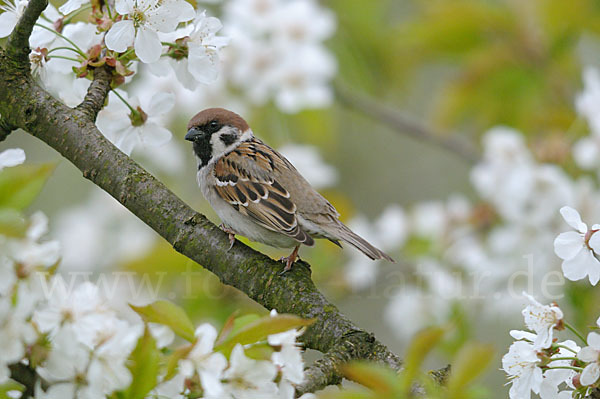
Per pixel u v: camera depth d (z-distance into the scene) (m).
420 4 13.68
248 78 12.02
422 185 17.22
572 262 6.09
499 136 11.64
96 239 12.56
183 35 7.64
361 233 12.50
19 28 7.10
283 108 12.02
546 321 5.65
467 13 12.98
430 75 17.09
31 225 4.46
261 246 11.33
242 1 12.03
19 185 4.55
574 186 11.23
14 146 15.25
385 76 13.44
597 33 13.16
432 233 12.01
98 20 7.51
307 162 12.32
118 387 4.74
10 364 4.79
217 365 4.82
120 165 7.27
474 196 16.92
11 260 4.62
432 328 4.44
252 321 5.01
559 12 13.01
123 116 7.97
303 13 12.08
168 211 7.26
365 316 15.16
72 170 14.76
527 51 13.12
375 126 17.69
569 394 5.67
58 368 4.75
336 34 13.30
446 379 5.95
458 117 13.32
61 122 7.32
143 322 4.91
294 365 5.11
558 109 13.10
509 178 11.24
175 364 4.79
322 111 12.43
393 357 6.28
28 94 7.38
